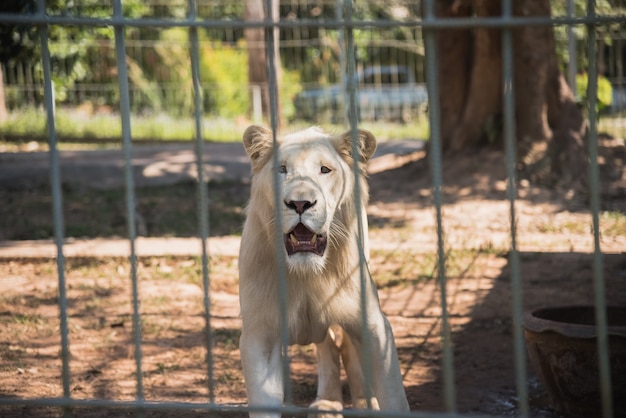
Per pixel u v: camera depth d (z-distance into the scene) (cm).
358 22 343
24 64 2334
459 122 1488
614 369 486
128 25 346
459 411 556
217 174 1659
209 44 2705
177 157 1833
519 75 1393
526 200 1288
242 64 2700
